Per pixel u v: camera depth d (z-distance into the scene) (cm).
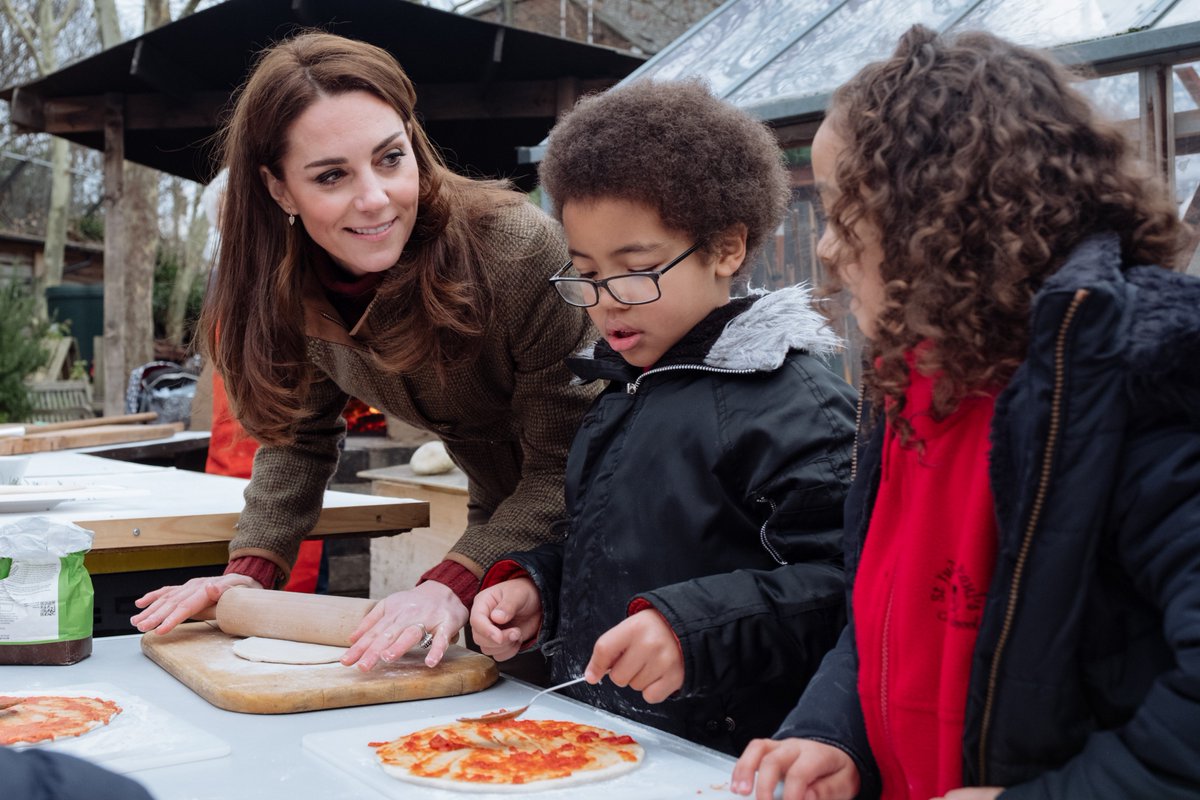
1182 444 86
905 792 113
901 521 117
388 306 189
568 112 169
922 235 96
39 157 1891
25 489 240
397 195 175
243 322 196
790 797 107
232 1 540
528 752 124
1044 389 89
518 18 902
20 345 1182
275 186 183
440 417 219
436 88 629
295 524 218
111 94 663
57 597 170
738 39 351
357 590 506
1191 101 223
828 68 293
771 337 155
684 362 160
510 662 221
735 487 155
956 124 98
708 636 133
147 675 164
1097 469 87
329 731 134
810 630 140
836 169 106
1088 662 92
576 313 197
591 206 151
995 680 94
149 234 1113
